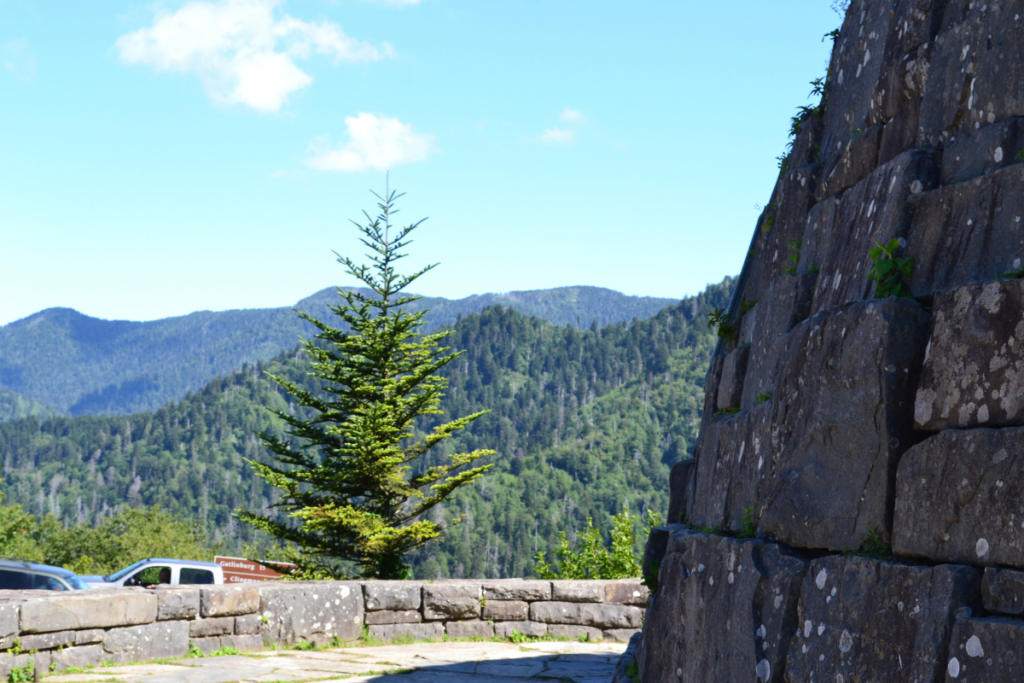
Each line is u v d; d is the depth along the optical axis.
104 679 7.68
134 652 8.70
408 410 21.39
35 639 7.89
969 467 3.14
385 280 21.81
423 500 21.55
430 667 8.81
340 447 21.59
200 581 17.48
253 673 8.15
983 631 2.83
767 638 3.98
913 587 3.21
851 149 5.10
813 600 3.75
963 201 3.70
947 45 4.25
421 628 10.95
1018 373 3.09
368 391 21.05
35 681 7.58
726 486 5.25
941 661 2.99
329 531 20.91
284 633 10.00
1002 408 3.13
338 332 21.67
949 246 3.72
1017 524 2.89
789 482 4.17
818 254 5.21
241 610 9.69
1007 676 2.71
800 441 4.19
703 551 5.00
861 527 3.66
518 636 11.09
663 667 5.28
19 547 48.44
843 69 5.79
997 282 3.26
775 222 6.16
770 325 5.41
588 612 11.40
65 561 67.31
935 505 3.27
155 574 17.12
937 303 3.57
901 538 3.41
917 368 3.64
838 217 4.83
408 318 21.23
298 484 21.42
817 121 6.12
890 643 3.25
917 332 3.67
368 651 9.91
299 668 8.55
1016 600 2.82
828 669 3.54
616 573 17.27
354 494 21.48
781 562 4.04
